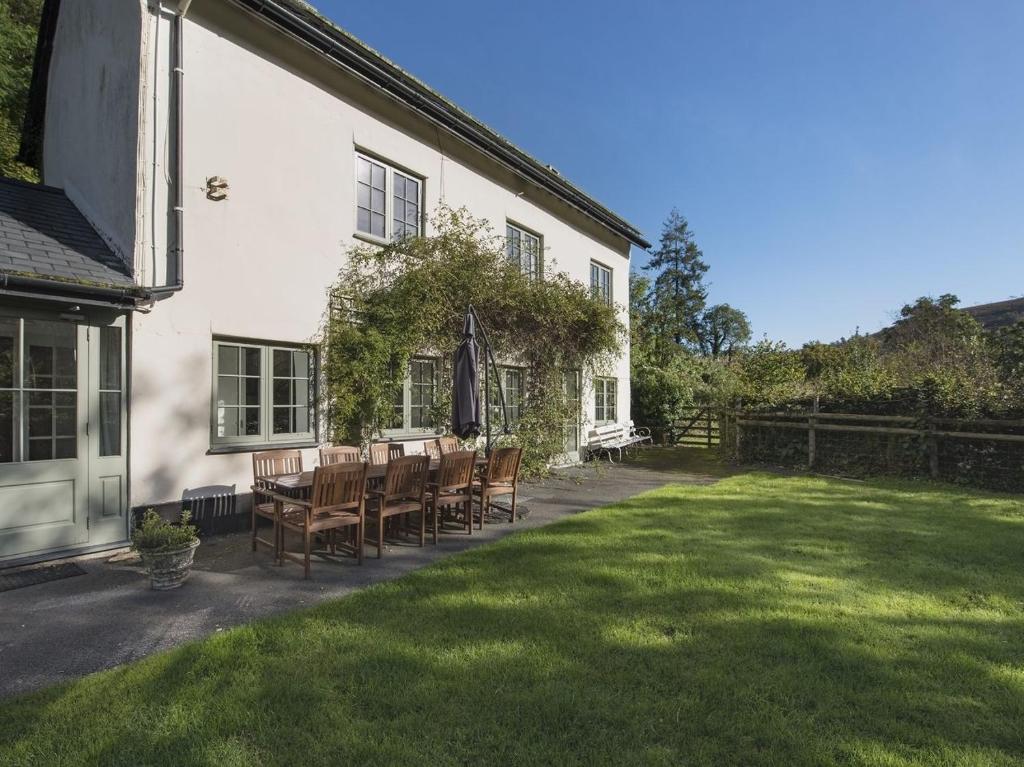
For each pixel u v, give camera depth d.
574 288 11.19
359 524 5.31
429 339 8.58
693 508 7.71
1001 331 14.20
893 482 10.06
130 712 2.77
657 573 4.88
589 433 13.37
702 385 18.92
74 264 5.43
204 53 6.48
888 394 10.91
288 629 3.72
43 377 5.19
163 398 6.03
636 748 2.53
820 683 3.07
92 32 6.79
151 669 3.18
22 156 10.45
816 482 10.10
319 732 2.62
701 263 46.28
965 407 9.93
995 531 6.43
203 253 6.42
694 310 45.50
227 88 6.69
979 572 4.97
